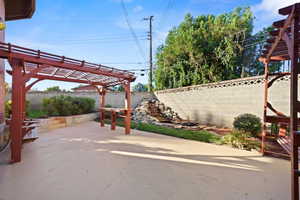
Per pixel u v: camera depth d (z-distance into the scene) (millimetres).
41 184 2219
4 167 2781
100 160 3184
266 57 3656
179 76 12930
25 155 3416
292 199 1715
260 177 2533
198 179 2447
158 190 2123
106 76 5305
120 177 2477
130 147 4137
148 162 3117
